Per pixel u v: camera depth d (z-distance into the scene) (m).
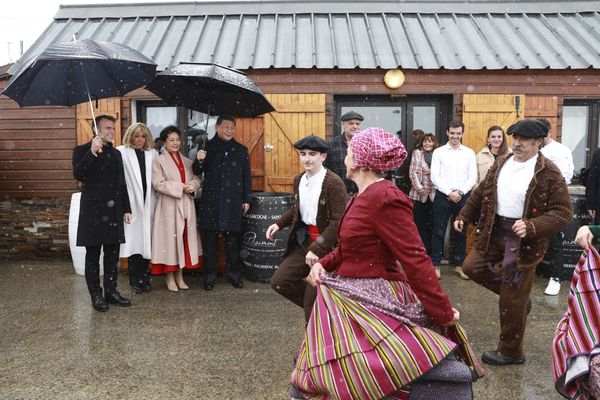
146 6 8.34
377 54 7.14
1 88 7.28
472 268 4.02
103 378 3.76
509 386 3.62
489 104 7.03
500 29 7.84
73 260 6.72
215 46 7.38
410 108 7.37
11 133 7.33
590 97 7.10
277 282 3.89
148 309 5.34
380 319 2.32
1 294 5.86
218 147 6.09
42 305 5.46
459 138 6.33
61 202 7.39
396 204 2.36
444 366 2.27
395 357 2.22
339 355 2.29
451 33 7.77
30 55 7.43
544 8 8.36
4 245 7.52
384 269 2.47
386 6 8.27
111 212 5.22
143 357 4.13
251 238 6.32
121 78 5.37
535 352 4.21
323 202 3.78
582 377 2.40
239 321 4.98
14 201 7.44
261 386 3.64
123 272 6.91
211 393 3.54
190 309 5.35
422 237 6.74
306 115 7.00
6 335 4.61
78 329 4.75
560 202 3.65
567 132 7.51
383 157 2.47
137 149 5.89
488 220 3.92
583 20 8.00
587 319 2.44
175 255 5.96
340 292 2.43
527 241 3.69
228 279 6.47
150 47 7.45
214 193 6.02
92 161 5.00
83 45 4.75
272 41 7.47
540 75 7.04
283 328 4.78
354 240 2.45
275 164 7.01
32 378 3.76
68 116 7.23
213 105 6.09
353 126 5.76
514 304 3.80
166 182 5.86
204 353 4.21
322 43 7.46
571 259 6.40
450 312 2.33
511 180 3.84
